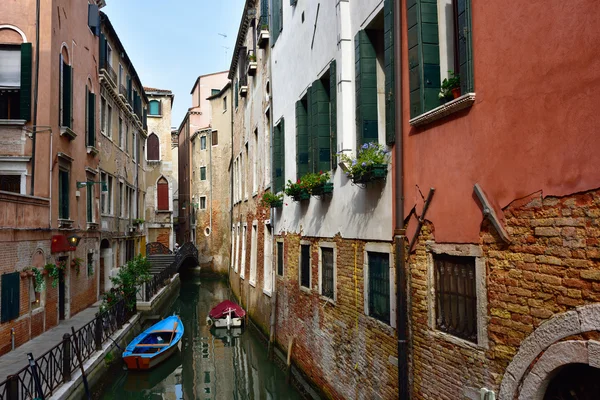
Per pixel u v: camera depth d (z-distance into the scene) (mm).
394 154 5805
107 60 18438
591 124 3133
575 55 3238
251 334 15812
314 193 8508
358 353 6941
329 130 8656
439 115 4734
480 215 4215
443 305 4879
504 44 3895
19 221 10023
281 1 12430
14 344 9797
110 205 19531
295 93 10750
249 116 18609
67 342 8469
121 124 21531
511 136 3840
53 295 12164
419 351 5227
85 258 15305
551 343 3424
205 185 37688
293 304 10648
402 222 5527
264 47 15125
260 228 15461
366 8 6527
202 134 38250
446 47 5043
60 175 13055
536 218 3607
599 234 3092
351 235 7246
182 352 14078
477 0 4230
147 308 17984
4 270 9305
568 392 3445
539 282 3576
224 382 11453
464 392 4414
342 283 7609
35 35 11906
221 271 34906
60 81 12695
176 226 50188
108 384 10750
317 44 8828
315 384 8867
